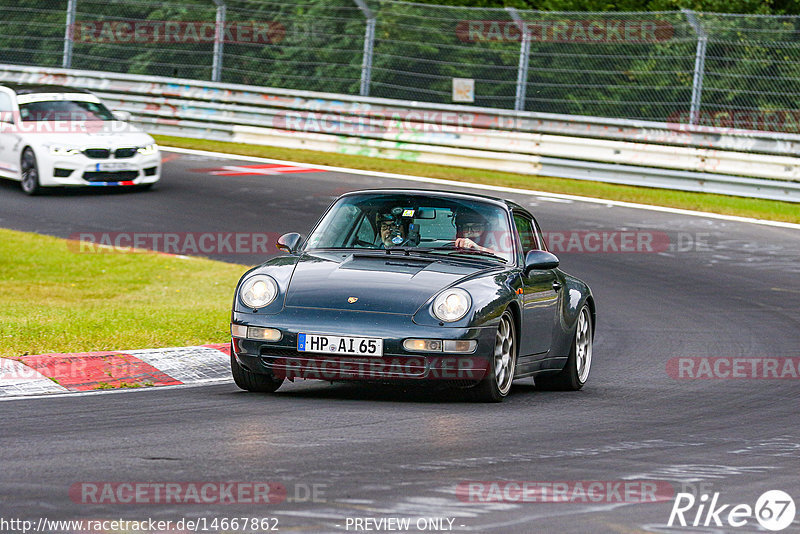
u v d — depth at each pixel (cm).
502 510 1823
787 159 7612
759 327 4500
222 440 2316
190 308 4359
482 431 2506
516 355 3034
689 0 10206
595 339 4278
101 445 2248
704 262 5856
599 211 7094
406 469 2092
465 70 10800
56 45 12275
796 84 8994
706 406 3022
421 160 8825
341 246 3155
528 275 3136
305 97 9369
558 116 8488
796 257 6038
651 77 9800
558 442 2416
